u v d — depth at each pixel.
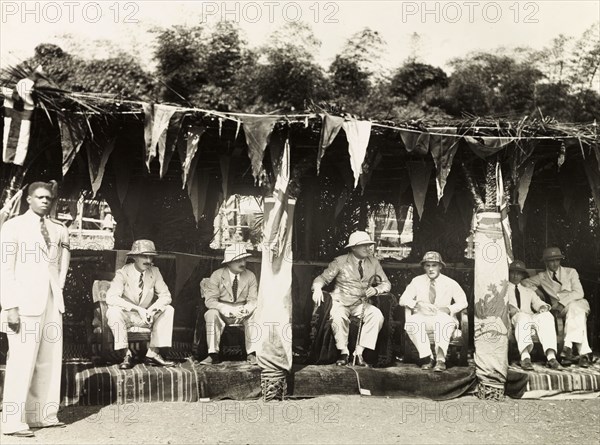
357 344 8.49
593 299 9.93
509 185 8.15
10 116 6.58
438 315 8.36
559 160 7.86
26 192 7.18
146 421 6.93
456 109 26.48
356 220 10.62
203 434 6.64
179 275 9.81
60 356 6.82
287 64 25.97
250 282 8.62
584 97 26.09
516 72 27.03
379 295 8.77
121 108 7.08
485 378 8.13
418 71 27.50
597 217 10.15
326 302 8.66
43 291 6.64
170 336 8.12
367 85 27.48
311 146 7.91
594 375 8.36
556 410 7.76
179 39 25.72
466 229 10.67
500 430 7.08
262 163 7.75
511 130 7.83
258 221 11.11
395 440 6.66
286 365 7.74
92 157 7.30
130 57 25.11
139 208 10.09
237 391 7.77
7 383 6.48
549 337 8.70
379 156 8.41
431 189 10.40
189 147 7.35
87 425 6.79
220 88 24.94
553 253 9.40
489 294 8.12
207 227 10.31
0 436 6.40
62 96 6.81
